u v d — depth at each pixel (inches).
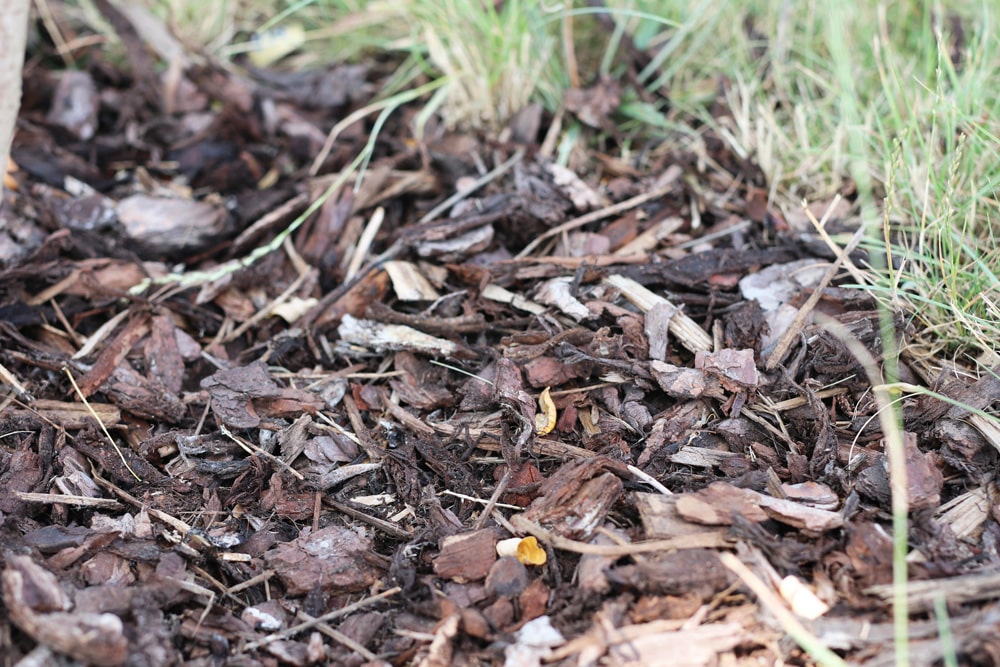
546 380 41.6
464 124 49.1
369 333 43.1
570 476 39.4
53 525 39.3
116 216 45.7
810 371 41.4
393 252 45.2
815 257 44.2
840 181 46.1
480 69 48.3
